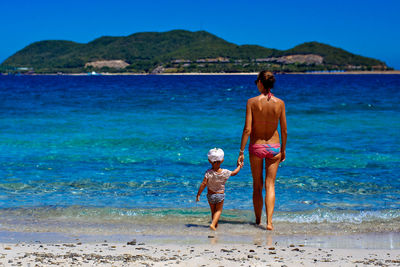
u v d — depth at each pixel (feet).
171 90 139.03
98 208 20.08
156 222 18.12
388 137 40.50
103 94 111.04
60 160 31.22
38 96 100.83
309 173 27.43
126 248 14.49
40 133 42.96
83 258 13.06
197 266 12.32
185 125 49.16
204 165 29.86
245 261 12.88
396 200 21.70
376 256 13.75
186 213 19.54
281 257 13.47
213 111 64.23
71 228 17.17
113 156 32.68
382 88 148.66
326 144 37.06
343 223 17.99
